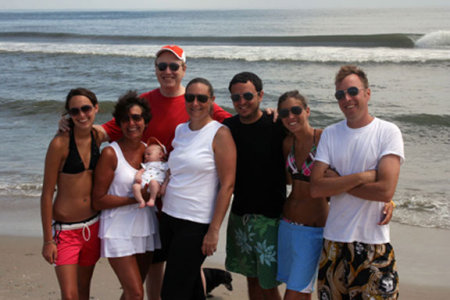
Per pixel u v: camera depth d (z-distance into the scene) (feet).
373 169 9.60
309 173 10.58
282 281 11.16
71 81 57.11
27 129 36.81
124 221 10.83
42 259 16.38
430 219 19.39
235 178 11.17
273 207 11.21
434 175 24.80
